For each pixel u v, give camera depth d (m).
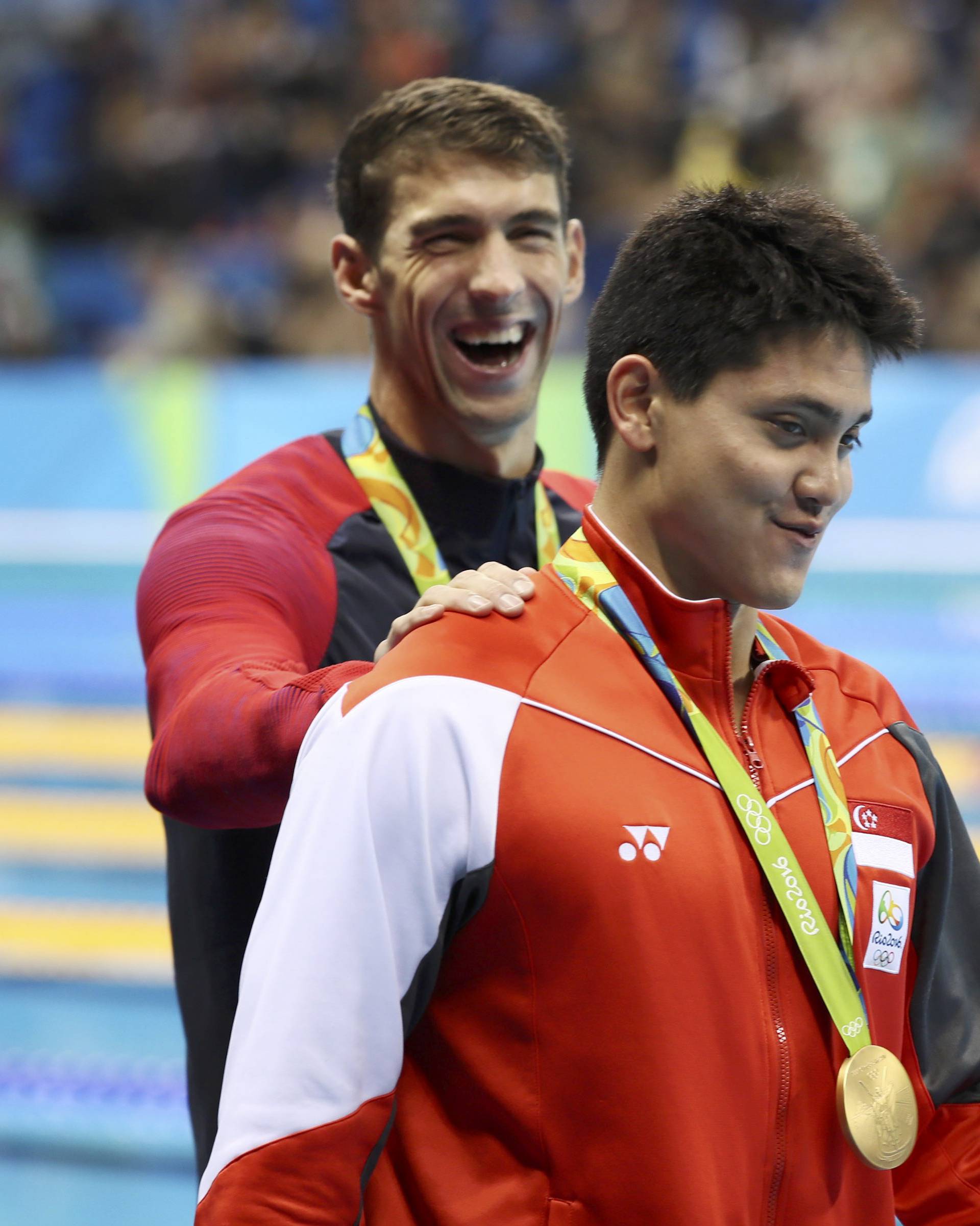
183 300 21.89
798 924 3.94
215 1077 5.47
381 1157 3.95
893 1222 4.17
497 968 3.83
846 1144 3.99
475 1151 3.86
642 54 24.06
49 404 19.94
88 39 26.67
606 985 3.75
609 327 4.14
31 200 25.02
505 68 24.67
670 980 3.77
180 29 27.47
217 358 21.53
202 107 25.64
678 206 4.11
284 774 4.50
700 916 3.84
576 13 25.33
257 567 5.64
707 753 4.03
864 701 4.52
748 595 3.98
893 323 3.90
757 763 4.16
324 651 5.73
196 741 4.80
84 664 18.56
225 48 26.23
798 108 22.77
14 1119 11.12
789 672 4.31
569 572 4.23
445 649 3.98
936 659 17.11
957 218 20.47
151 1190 10.38
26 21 27.80
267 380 18.98
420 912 3.76
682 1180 3.69
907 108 22.70
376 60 25.44
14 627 19.30
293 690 4.57
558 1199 3.78
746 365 3.82
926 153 21.98
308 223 22.62
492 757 3.83
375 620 5.89
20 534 19.62
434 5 26.25
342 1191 3.70
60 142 26.03
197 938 5.59
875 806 4.28
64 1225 9.94
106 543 19.36
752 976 3.90
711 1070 3.78
